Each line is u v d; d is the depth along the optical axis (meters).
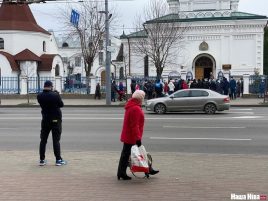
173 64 61.03
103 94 43.84
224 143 13.83
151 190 7.71
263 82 39.97
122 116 23.80
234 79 40.94
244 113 25.41
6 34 60.91
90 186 8.08
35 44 62.78
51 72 60.72
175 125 18.97
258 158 10.80
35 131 17.50
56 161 10.19
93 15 55.47
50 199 7.20
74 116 24.03
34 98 45.09
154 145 13.49
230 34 60.06
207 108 25.19
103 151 12.27
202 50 60.88
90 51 54.94
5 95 45.19
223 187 7.85
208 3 62.12
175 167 9.70
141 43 61.62
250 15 60.53
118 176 8.60
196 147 13.08
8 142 14.57
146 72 63.25
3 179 8.70
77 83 45.66
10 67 57.50
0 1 24.47
